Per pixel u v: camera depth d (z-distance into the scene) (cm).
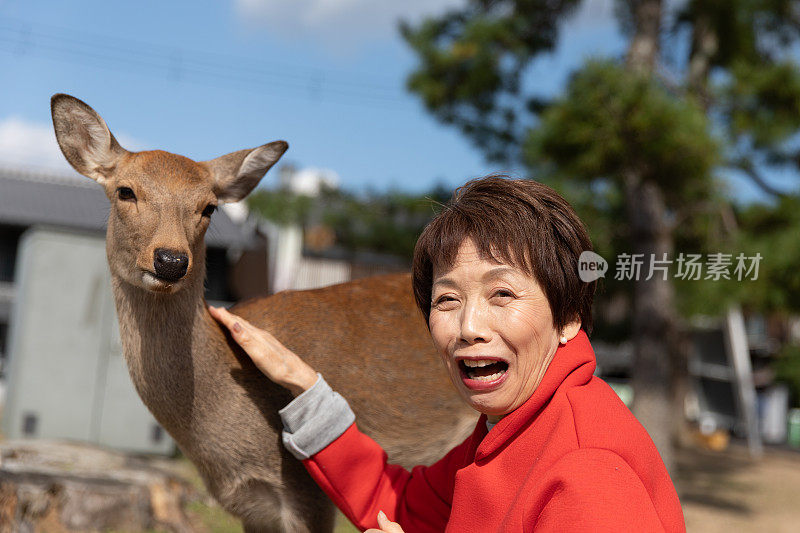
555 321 137
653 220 758
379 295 318
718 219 794
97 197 1692
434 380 302
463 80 895
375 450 193
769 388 1884
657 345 779
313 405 191
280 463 260
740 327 1270
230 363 262
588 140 613
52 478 458
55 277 743
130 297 261
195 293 261
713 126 624
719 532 686
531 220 134
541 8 916
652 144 594
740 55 954
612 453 117
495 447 135
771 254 693
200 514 510
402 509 189
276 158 306
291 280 1612
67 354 740
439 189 918
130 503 461
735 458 1231
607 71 607
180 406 257
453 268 135
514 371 134
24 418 723
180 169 267
